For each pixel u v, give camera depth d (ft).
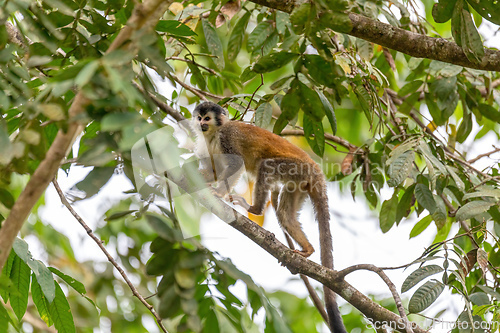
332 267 41.27
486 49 35.60
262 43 41.81
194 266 22.04
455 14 31.50
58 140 18.51
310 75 32.81
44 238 50.98
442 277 29.53
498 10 31.07
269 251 32.78
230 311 29.01
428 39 35.09
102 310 49.88
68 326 28.78
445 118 44.16
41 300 28.81
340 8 25.63
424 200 35.40
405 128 46.03
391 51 47.83
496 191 31.99
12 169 21.95
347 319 50.49
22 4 22.74
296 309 54.19
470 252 33.83
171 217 21.79
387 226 39.40
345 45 40.11
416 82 45.42
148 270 21.94
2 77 22.65
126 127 16.63
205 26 42.27
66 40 26.68
